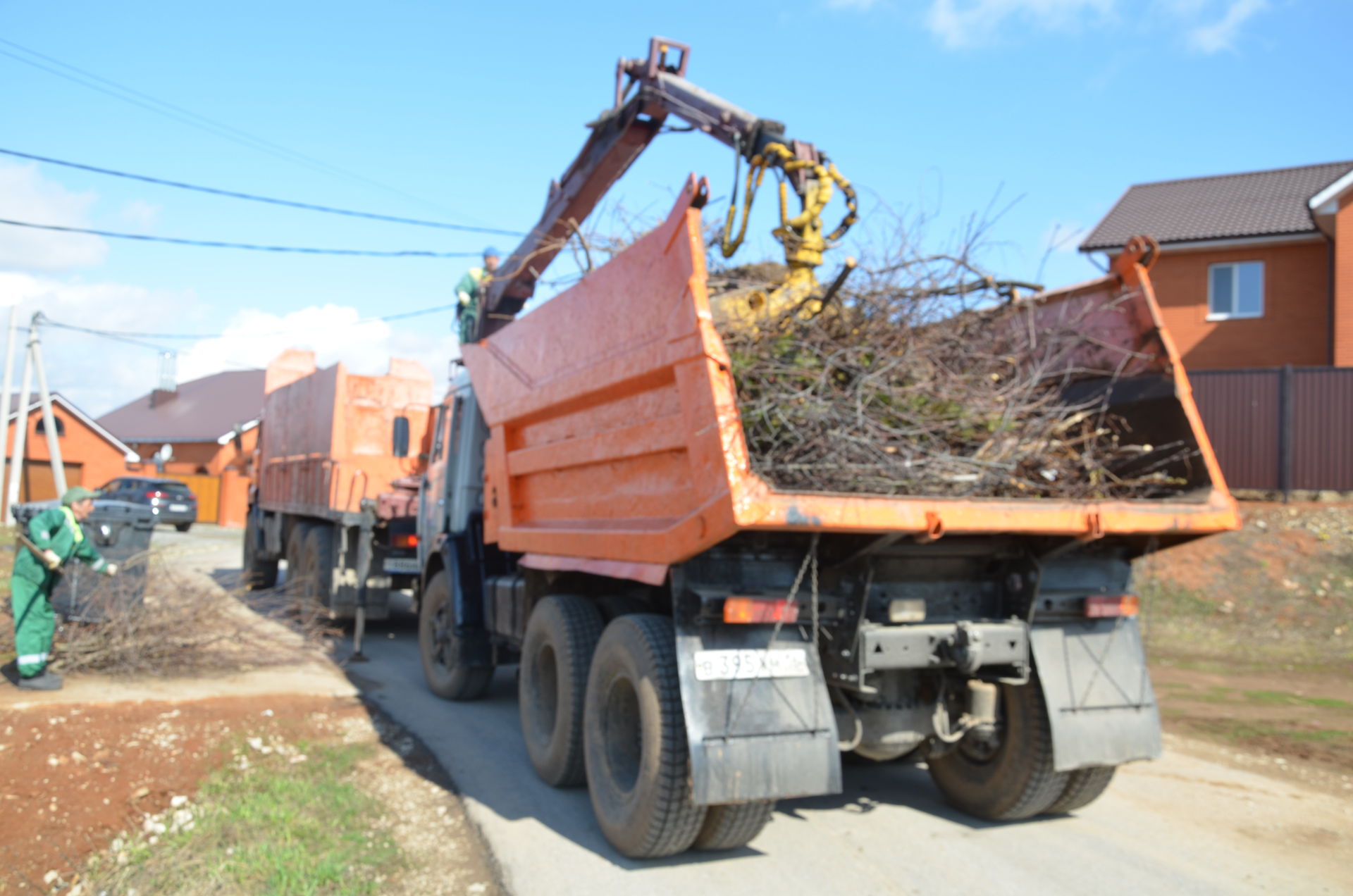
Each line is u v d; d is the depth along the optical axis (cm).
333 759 542
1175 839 439
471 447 707
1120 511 396
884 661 401
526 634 548
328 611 942
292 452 1180
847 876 394
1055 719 414
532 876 392
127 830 429
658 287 405
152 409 4534
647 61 712
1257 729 637
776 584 399
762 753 370
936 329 456
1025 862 410
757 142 591
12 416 3222
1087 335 480
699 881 388
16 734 521
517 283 841
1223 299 1909
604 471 474
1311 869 405
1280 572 1059
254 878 378
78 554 653
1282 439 1337
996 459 421
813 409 395
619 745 437
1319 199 1647
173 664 737
